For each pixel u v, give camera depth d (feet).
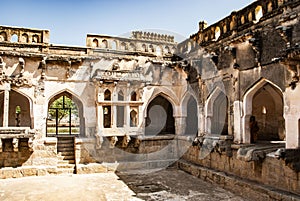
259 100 40.47
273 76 27.96
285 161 23.88
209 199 27.66
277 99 36.27
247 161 27.14
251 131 32.60
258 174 28.14
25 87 38.37
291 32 25.90
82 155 39.40
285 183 24.85
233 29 34.12
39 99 38.91
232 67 33.99
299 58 23.30
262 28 29.76
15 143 35.35
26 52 38.34
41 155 37.93
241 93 32.50
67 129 67.67
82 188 31.17
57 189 30.66
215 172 33.27
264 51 29.30
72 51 41.19
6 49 38.04
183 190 30.78
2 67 37.17
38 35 39.75
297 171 23.45
